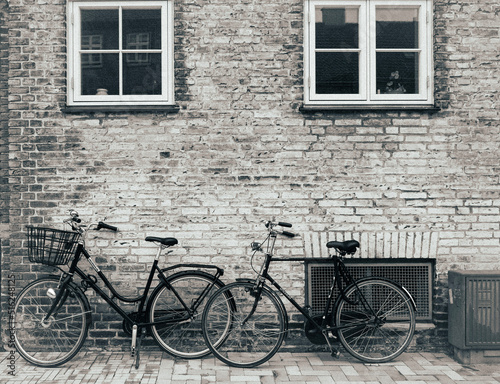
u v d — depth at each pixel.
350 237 5.45
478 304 5.05
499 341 5.05
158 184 5.44
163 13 5.50
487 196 5.48
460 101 5.50
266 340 5.16
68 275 5.14
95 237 5.45
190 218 5.45
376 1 5.54
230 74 5.46
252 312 5.17
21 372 4.86
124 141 5.43
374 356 5.20
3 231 5.55
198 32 5.46
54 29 5.44
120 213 5.44
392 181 5.47
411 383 4.59
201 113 5.45
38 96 5.43
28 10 5.44
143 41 5.53
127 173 5.43
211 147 5.45
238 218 5.46
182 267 5.44
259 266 5.46
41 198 5.43
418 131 5.47
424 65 5.54
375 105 5.51
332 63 5.57
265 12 5.47
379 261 5.56
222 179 5.45
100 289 5.20
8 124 5.44
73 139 5.43
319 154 5.46
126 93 5.54
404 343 5.23
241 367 4.99
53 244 5.07
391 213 5.47
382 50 5.58
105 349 5.45
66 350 5.29
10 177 5.42
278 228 5.46
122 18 5.54
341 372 4.87
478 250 5.48
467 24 5.50
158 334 5.29
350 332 5.21
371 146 5.46
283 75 5.47
